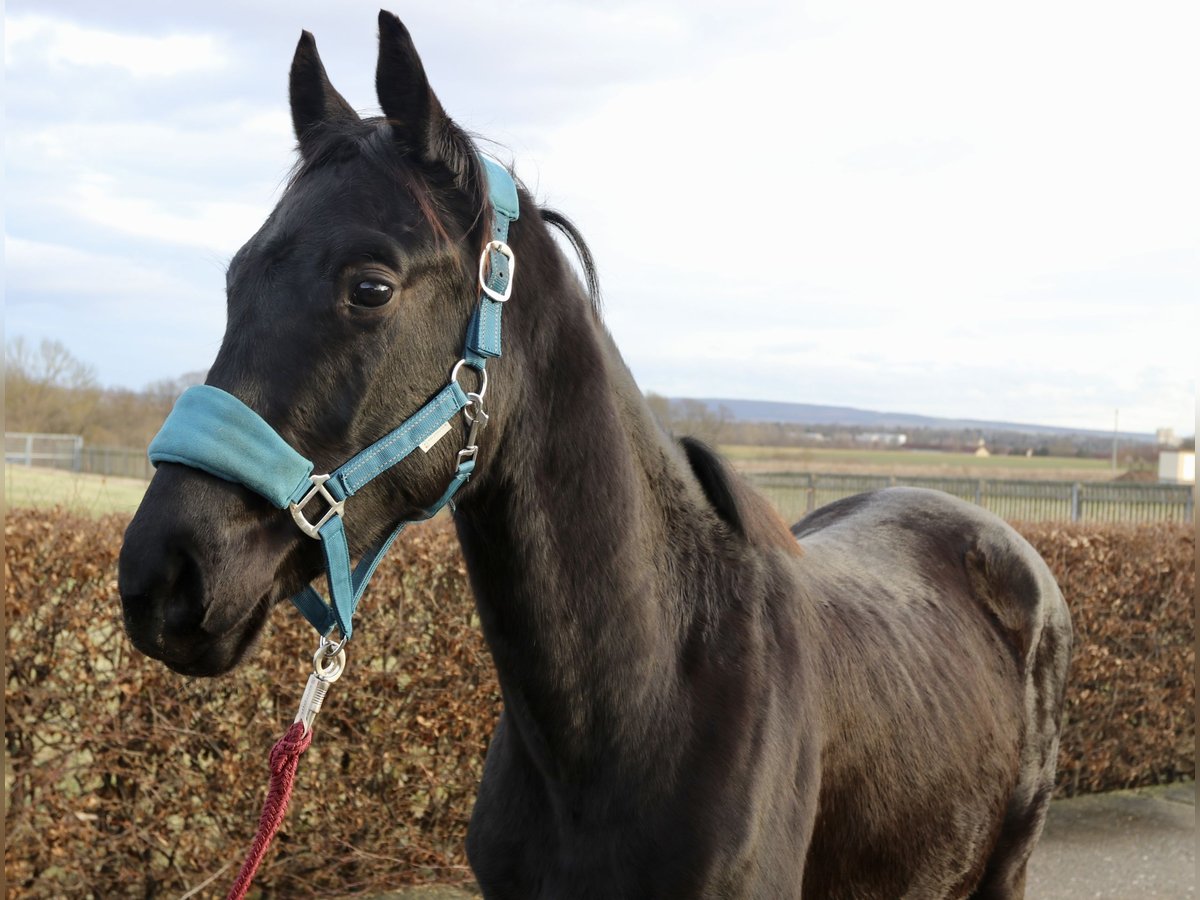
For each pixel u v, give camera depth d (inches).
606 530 61.7
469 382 56.8
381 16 56.0
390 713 149.8
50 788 131.7
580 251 68.1
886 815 77.6
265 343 51.3
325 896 151.2
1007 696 98.3
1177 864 171.0
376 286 52.2
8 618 128.3
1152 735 209.9
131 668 134.6
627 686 61.0
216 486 49.2
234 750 141.5
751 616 68.4
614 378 67.7
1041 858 173.9
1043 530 205.5
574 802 61.7
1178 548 208.4
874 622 85.0
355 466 52.6
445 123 58.5
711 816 60.4
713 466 72.6
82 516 142.4
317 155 56.4
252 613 51.4
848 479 661.9
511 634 61.5
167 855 140.9
